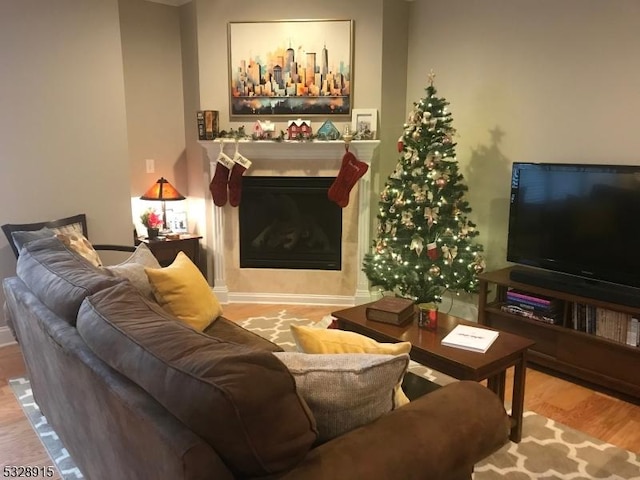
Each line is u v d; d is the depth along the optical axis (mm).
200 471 1058
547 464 2322
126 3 4363
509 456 2377
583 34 3330
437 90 4293
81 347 1582
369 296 4555
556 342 3219
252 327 4051
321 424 1375
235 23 4352
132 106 4523
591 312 3055
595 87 3312
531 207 3424
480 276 3541
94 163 3969
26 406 2793
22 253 2334
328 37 4293
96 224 4031
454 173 3842
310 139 4297
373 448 1251
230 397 1049
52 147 3762
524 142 3744
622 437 2564
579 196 3156
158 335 1344
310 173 4469
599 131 3328
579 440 2521
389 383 1375
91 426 1637
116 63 3979
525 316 3357
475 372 2135
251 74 4418
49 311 1895
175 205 4875
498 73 3840
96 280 1849
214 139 4410
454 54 4121
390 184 4012
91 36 3842
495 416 1498
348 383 1336
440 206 3750
